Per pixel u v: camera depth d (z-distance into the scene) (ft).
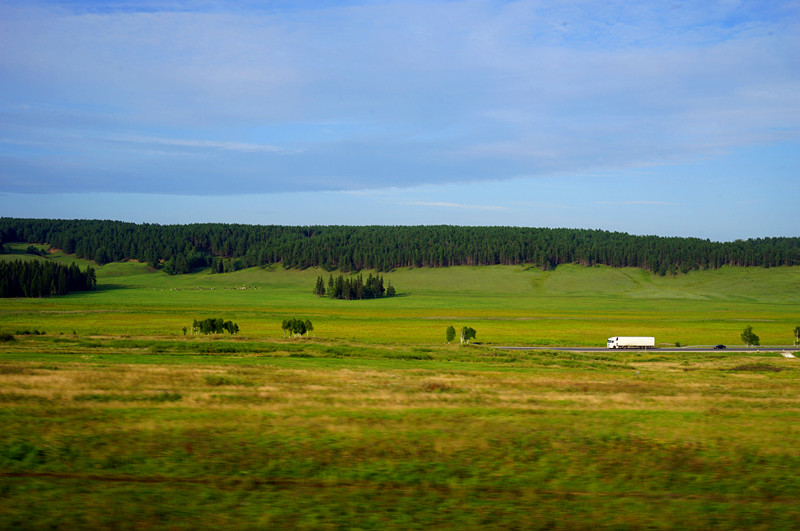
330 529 40.55
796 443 63.77
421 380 119.55
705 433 67.46
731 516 44.37
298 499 45.80
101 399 81.20
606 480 52.08
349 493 47.50
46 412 70.79
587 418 75.41
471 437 63.26
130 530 39.40
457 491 48.73
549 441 62.49
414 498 46.80
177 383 101.86
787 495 49.26
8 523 39.45
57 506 42.73
